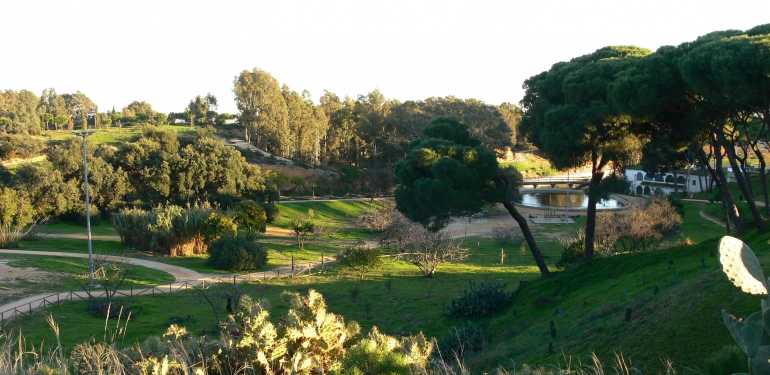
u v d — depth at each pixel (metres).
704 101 22.17
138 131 101.44
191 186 63.81
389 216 61.97
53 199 55.75
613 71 24.47
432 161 25.45
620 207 75.44
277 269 44.12
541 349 15.70
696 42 22.03
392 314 28.38
